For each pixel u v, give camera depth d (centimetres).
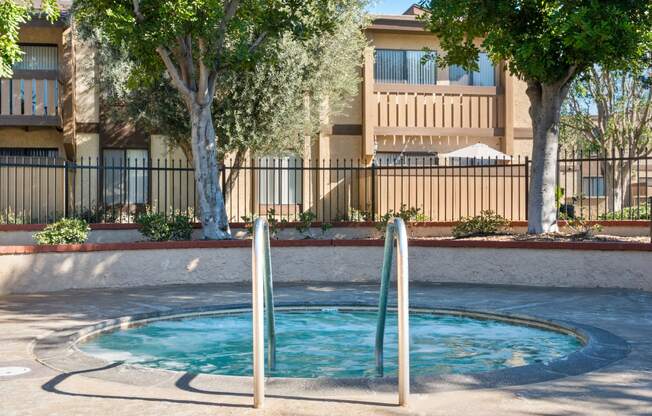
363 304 919
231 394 438
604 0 1159
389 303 943
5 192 1795
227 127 1742
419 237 1614
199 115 1353
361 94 2145
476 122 2214
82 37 1847
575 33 1116
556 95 1328
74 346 629
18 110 1948
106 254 1148
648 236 1459
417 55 2241
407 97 2166
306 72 1834
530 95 1358
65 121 2000
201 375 483
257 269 423
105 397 433
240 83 1770
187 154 1905
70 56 2012
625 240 1239
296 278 1245
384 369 588
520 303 927
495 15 1279
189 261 1205
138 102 1819
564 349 669
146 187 2073
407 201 1916
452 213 1762
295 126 1816
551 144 1343
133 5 1232
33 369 516
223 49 1387
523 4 1255
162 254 1187
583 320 768
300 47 1791
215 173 1370
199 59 1330
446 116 2195
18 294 1055
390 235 527
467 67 1430
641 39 1204
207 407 409
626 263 1094
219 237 1341
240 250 1235
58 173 1909
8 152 2044
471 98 2209
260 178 1919
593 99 2433
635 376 482
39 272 1093
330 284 1191
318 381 459
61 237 1173
